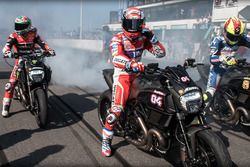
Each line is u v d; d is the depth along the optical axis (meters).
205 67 5.73
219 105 5.06
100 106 4.85
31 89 4.96
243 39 4.94
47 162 3.71
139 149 4.17
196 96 3.25
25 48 5.17
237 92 4.78
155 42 3.93
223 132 4.95
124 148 4.20
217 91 5.09
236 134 4.87
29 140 4.36
